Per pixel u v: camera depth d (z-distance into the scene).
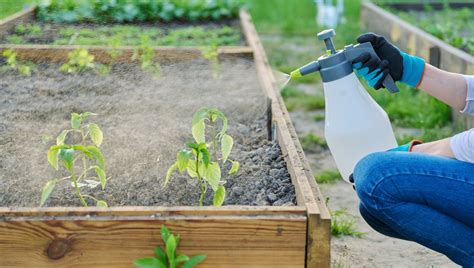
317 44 5.80
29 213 2.21
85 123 3.11
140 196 2.61
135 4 5.14
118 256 2.22
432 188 2.25
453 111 3.94
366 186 2.29
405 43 4.91
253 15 6.87
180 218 2.20
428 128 3.93
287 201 2.54
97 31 4.63
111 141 2.96
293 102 4.39
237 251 2.22
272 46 5.75
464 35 5.48
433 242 2.28
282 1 7.49
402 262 2.83
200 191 2.63
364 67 2.34
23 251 2.22
